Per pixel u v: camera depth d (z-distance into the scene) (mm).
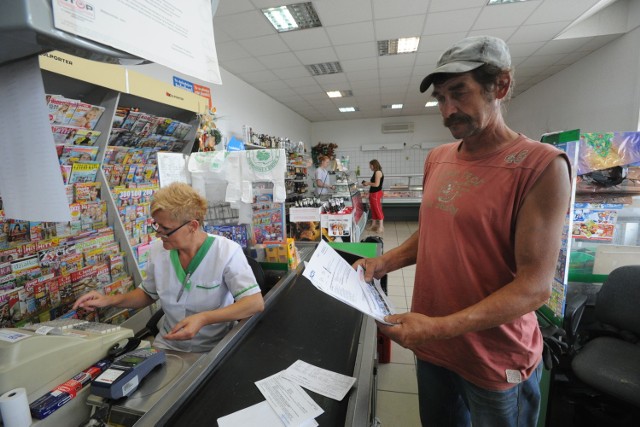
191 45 469
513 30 3945
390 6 3336
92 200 1771
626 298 1603
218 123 4906
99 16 342
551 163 697
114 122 1868
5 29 298
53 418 733
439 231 900
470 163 860
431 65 5156
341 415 701
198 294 1273
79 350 861
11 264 1340
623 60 4086
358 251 2174
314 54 4586
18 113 408
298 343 1015
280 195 1816
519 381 833
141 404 788
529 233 707
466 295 845
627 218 1759
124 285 1852
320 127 10617
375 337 1037
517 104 7547
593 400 1601
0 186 469
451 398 1053
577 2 3336
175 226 1154
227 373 868
